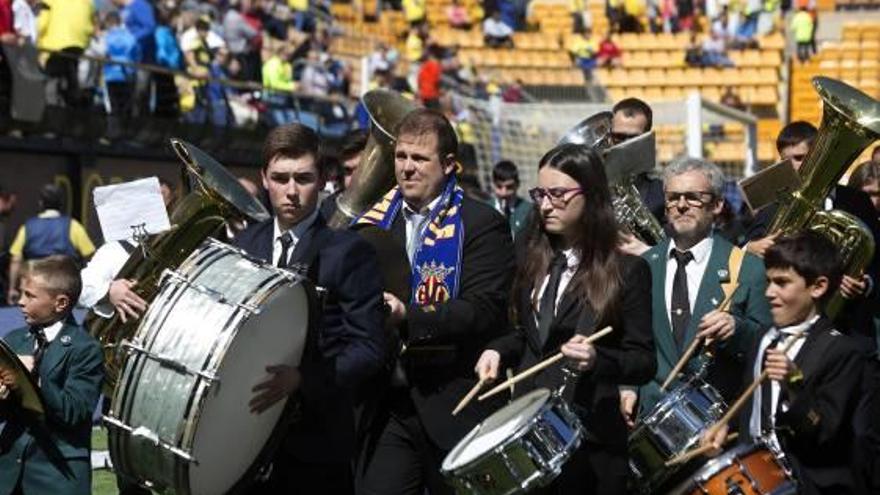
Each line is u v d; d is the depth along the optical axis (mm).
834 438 7102
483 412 7848
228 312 6500
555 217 7461
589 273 7422
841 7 41938
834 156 9180
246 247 7191
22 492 8344
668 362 8688
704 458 7578
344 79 27250
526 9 39594
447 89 28734
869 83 39188
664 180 8969
